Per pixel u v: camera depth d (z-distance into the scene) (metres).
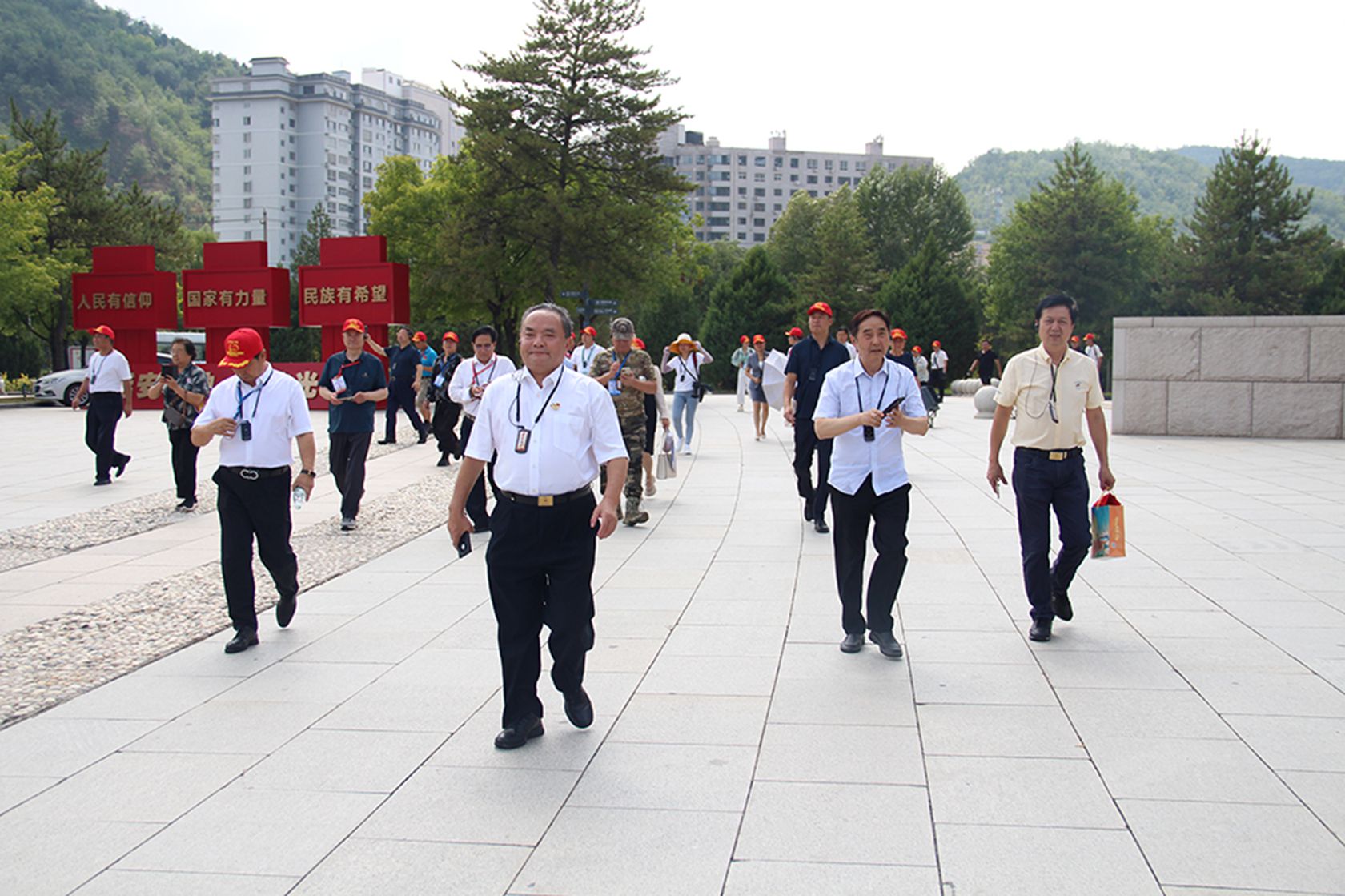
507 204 35.62
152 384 10.60
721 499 11.00
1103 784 3.76
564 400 4.24
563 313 4.30
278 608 6.05
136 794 3.83
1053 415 5.53
